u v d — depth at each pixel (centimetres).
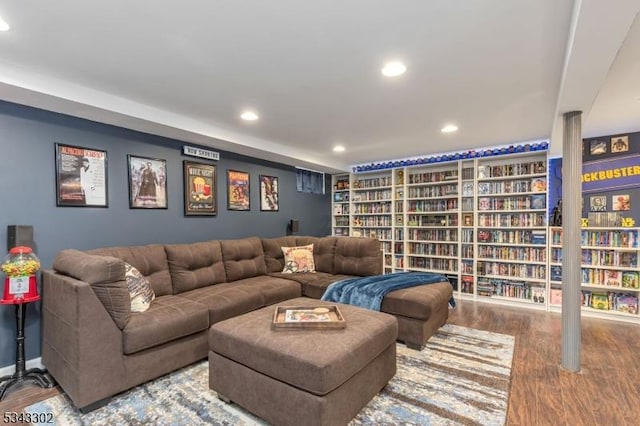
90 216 288
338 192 636
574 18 151
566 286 249
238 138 381
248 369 185
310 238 462
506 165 457
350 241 419
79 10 156
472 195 479
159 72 224
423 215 530
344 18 165
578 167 248
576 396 208
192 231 379
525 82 240
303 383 161
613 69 218
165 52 198
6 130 241
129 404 200
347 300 318
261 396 178
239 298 294
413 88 252
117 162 308
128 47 191
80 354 189
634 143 376
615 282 375
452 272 497
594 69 184
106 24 169
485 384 223
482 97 270
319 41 187
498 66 215
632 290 366
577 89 211
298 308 231
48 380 229
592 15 136
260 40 185
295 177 545
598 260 385
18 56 201
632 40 180
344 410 170
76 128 279
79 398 189
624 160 380
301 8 156
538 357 267
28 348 248
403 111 306
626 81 237
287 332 191
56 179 267
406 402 202
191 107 293
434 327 308
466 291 479
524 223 443
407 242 537
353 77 233
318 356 162
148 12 159
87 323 191
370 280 340
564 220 253
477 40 185
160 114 300
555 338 310
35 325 252
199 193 387
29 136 252
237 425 180
